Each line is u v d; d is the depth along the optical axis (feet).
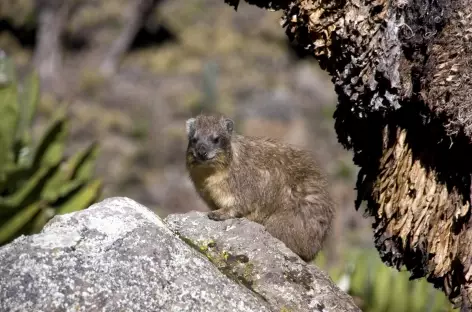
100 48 144.15
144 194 103.65
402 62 28.53
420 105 28.73
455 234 28.99
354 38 28.68
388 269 48.11
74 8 146.41
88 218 27.99
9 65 56.03
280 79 139.74
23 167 53.52
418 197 29.76
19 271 26.20
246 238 31.14
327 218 40.47
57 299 25.72
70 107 120.37
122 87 132.46
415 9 28.09
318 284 29.76
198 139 40.57
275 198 40.14
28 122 57.88
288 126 120.78
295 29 31.22
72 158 55.88
